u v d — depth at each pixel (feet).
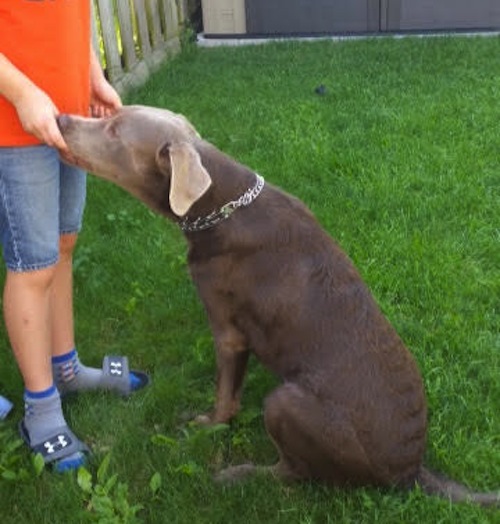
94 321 7.27
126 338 7.13
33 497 5.42
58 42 5.04
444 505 5.11
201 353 6.79
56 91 5.17
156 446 5.83
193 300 7.45
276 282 5.31
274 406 5.15
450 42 15.29
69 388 6.41
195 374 6.64
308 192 9.29
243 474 5.57
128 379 6.48
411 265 7.74
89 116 5.80
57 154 5.33
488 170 9.75
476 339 6.73
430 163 9.99
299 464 5.29
